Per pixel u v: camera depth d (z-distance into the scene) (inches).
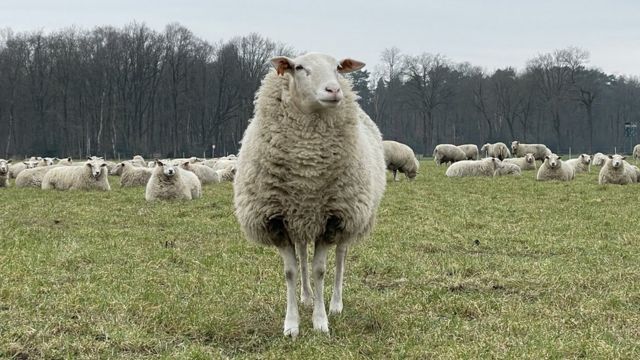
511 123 3622.0
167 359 204.2
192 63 3004.4
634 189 837.8
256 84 3041.3
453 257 372.2
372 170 257.0
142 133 2992.1
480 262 355.3
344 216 238.2
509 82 3595.0
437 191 812.6
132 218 546.3
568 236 446.9
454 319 250.4
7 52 2864.2
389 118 3902.6
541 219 534.3
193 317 248.5
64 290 285.3
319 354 210.1
